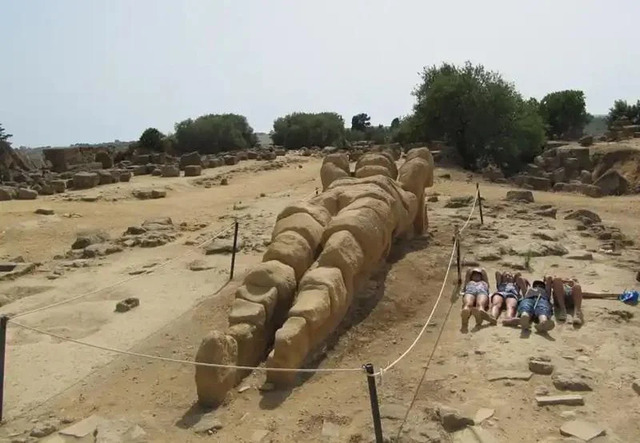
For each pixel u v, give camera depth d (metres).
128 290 9.61
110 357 7.17
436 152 29.92
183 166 27.83
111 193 20.05
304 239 7.68
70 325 8.23
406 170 10.80
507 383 5.79
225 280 9.95
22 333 7.96
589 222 13.58
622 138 37.25
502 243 10.73
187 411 5.75
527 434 4.96
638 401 5.40
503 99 30.50
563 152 27.92
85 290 9.79
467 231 11.77
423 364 6.40
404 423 5.14
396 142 39.38
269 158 33.25
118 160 34.19
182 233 14.09
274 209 16.53
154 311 8.63
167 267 10.87
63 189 20.77
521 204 15.54
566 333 6.91
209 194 20.92
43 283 10.26
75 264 11.34
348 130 58.69
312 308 6.35
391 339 7.19
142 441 5.16
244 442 5.14
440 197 17.19
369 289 8.11
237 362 6.18
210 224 15.18
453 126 31.31
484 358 6.35
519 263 9.58
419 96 33.53
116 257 11.91
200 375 5.78
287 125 51.69
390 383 6.02
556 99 48.22
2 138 27.03
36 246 13.45
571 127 48.75
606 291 8.29
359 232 7.73
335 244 7.30
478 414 5.27
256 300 6.73
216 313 8.33
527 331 6.99
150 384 6.46
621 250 11.00
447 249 10.37
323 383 6.18
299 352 6.18
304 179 24.64
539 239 11.17
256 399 5.88
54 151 27.53
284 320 7.04
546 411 5.30
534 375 5.94
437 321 7.57
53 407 6.02
